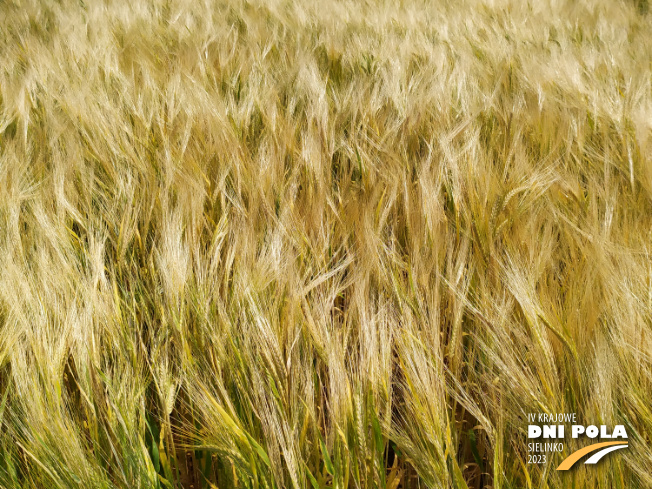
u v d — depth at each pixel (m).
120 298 1.34
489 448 1.09
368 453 0.95
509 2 7.00
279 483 0.92
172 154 1.98
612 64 3.71
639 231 1.49
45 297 1.19
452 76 3.00
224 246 1.52
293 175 1.86
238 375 1.05
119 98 2.58
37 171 1.87
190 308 1.22
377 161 2.03
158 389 1.05
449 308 1.35
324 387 1.15
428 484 0.93
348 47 3.93
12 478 0.95
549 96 2.84
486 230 1.54
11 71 3.26
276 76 3.25
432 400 0.96
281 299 1.22
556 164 1.96
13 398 1.02
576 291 1.25
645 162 1.90
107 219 1.61
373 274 1.36
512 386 1.05
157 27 4.94
